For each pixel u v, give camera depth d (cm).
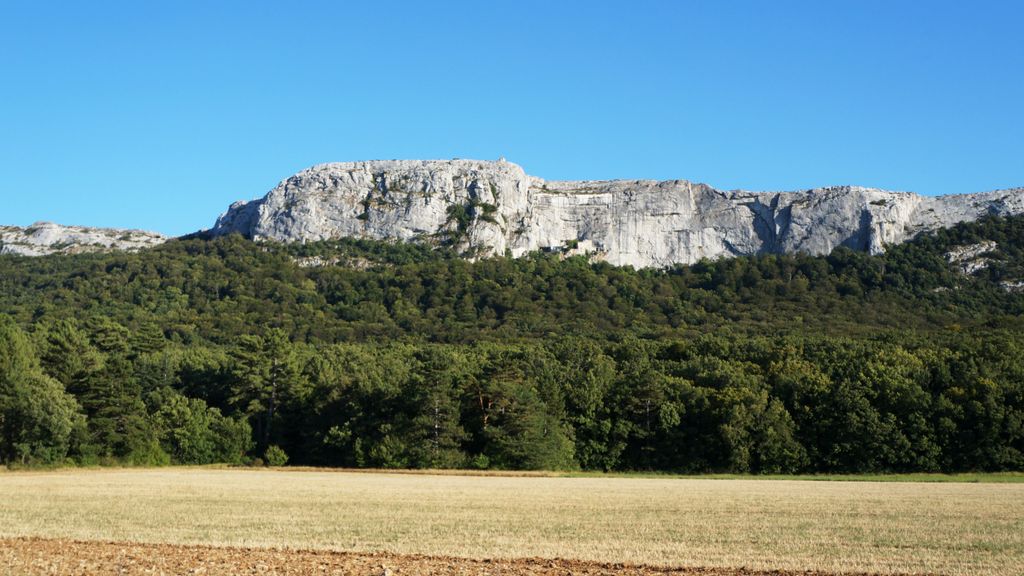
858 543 3991
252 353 11856
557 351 14412
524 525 4603
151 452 10256
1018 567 3438
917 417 9969
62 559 3459
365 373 11750
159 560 3453
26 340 10019
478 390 10675
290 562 3428
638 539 4100
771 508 5497
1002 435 9881
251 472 9450
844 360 11862
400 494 6500
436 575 3195
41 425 9156
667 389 11038
